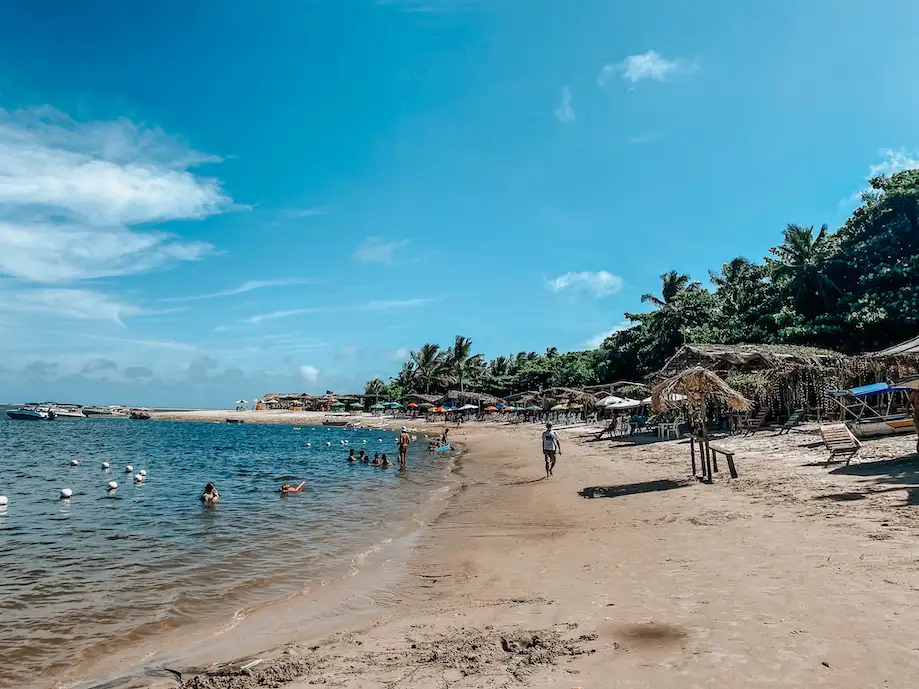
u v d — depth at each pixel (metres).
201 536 12.30
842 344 38.22
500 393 87.69
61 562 10.23
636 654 4.88
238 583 8.82
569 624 5.80
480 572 8.70
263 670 5.28
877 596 5.67
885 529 8.21
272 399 119.38
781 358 26.91
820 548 7.63
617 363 60.62
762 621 5.34
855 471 13.43
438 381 91.56
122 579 9.14
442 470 26.02
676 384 15.57
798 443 20.25
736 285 57.38
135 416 118.56
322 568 9.62
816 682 4.11
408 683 4.73
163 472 26.30
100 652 6.30
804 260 42.16
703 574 7.10
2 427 76.62
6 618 7.42
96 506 16.62
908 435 17.94
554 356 86.69
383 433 64.00
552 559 8.95
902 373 25.08
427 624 6.33
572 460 24.06
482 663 5.03
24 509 16.16
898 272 36.28
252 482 22.28
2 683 5.58
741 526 9.48
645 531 10.05
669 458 21.22
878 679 4.07
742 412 26.81
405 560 9.90
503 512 13.86
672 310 52.53
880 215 40.09
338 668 5.22
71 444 46.44
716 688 4.15
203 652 6.16
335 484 21.34
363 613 7.24
